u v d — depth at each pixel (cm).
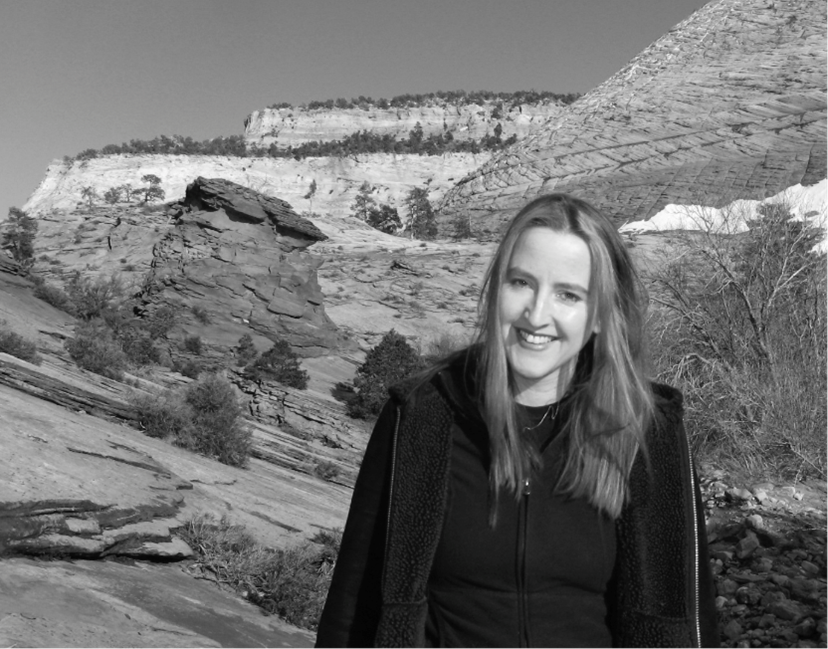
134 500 795
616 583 182
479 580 179
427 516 180
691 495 181
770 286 1047
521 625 177
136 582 642
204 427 1588
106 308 4859
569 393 188
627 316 187
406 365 4141
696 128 15600
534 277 183
